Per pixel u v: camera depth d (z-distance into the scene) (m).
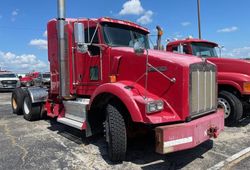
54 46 7.85
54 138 7.07
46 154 5.85
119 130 5.12
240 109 8.07
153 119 4.64
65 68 7.10
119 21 6.50
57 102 7.83
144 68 5.36
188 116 4.93
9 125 8.78
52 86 8.01
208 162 5.32
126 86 5.18
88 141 6.73
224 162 5.31
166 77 5.01
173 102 4.93
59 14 7.04
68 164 5.28
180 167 5.10
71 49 7.01
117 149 5.15
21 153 5.93
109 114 5.20
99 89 5.43
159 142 4.54
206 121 5.12
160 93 5.08
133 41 6.70
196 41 9.52
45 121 9.29
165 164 5.25
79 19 6.80
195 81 5.12
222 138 6.93
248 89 8.04
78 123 6.31
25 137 7.23
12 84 25.31
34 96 9.13
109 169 5.02
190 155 5.72
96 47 6.38
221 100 8.27
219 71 8.52
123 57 5.74
